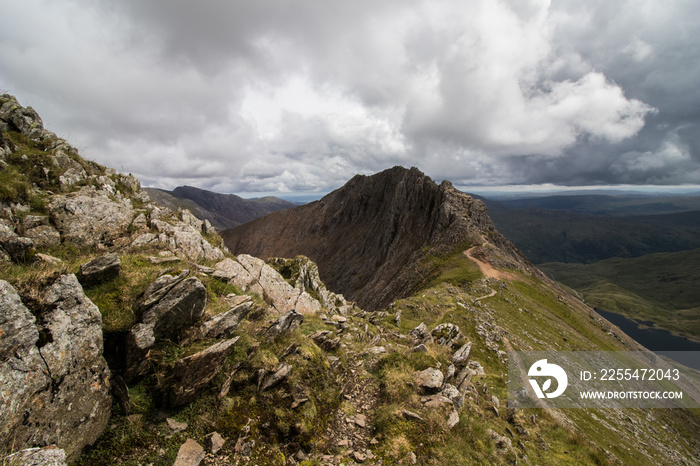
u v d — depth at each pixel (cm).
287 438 979
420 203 17038
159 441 792
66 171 1684
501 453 1192
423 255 12750
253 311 1398
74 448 682
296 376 1184
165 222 1734
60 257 1203
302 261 2814
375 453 998
